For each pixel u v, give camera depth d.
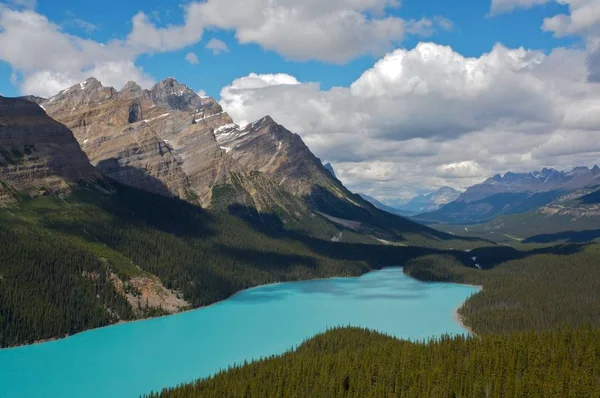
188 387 178.62
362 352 197.75
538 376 173.88
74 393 189.62
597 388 162.62
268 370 184.25
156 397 174.38
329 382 174.88
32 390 192.00
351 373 179.88
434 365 184.12
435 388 170.12
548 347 188.25
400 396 170.00
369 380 176.62
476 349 193.12
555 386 165.75
